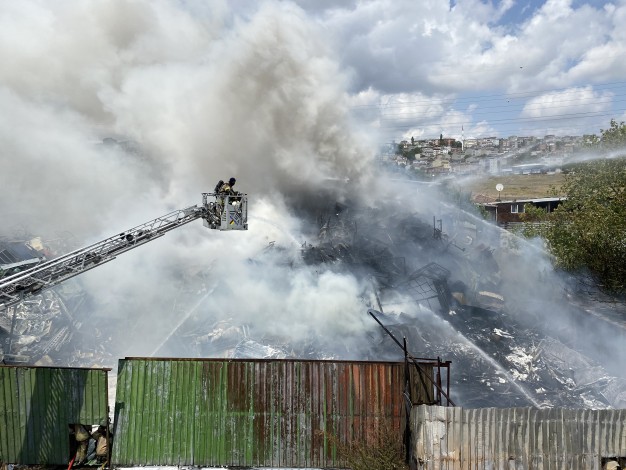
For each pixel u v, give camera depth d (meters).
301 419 10.12
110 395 13.09
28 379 9.99
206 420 10.10
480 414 8.98
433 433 8.98
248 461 10.05
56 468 10.01
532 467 8.97
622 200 20.98
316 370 10.18
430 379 10.03
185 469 9.91
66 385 9.98
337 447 9.98
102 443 10.03
